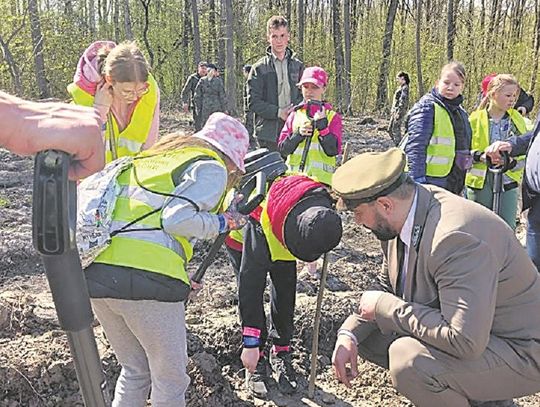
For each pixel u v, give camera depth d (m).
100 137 1.16
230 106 17.86
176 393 2.85
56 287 1.22
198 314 4.53
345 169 2.98
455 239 2.72
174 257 2.67
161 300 2.65
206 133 2.91
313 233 2.99
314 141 5.21
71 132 1.13
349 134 17.06
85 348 1.27
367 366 4.14
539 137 4.19
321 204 3.16
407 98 13.52
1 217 6.99
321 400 3.81
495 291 2.73
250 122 7.09
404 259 3.03
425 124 5.04
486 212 2.86
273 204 3.20
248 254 3.47
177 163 2.72
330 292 5.18
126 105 3.56
